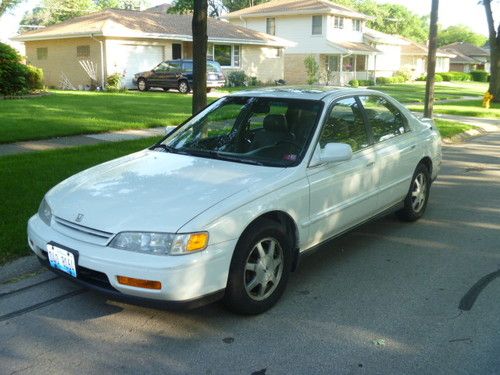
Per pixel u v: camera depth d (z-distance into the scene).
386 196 5.62
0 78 20.66
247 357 3.55
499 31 28.53
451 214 6.93
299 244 4.41
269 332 3.87
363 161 5.12
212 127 5.22
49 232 3.95
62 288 4.55
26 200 6.51
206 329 3.90
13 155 9.15
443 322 4.04
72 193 4.18
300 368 3.43
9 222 5.73
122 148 10.07
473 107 23.39
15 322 3.98
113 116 14.97
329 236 4.86
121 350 3.62
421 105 23.19
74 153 9.45
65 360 3.51
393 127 5.95
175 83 26.72
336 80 43.25
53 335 3.81
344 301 4.38
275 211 4.12
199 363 3.48
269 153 4.66
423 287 4.68
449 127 15.26
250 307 4.00
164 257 3.50
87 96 22.33
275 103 5.04
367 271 5.02
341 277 4.87
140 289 3.51
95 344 3.70
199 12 8.12
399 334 3.86
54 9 61.75
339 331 3.90
